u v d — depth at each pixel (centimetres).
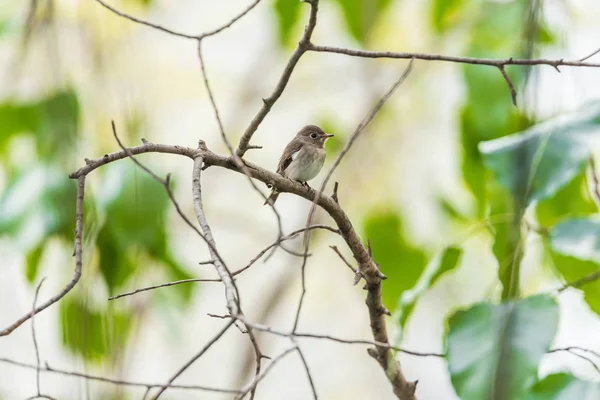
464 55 923
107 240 867
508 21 911
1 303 1235
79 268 528
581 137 657
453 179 1338
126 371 1037
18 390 1320
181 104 1777
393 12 1388
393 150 1424
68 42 979
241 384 1459
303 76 1636
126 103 952
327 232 1506
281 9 1042
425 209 1314
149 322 1251
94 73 950
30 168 864
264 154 1722
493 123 907
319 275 1769
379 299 727
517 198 650
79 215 557
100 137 948
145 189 848
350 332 1820
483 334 605
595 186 739
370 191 1408
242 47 1769
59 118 860
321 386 1814
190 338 1616
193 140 1736
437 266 736
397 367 739
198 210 551
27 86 968
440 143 1393
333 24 1570
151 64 1555
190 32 1773
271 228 1627
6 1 954
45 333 1353
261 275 1708
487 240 1166
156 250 932
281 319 1812
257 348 523
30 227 841
